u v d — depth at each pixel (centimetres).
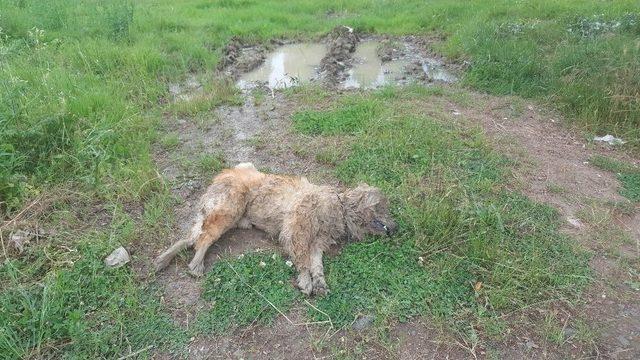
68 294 183
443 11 544
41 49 379
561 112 345
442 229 213
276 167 270
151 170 254
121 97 329
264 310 182
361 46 485
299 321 179
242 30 489
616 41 398
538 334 176
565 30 446
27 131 248
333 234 211
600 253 215
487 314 182
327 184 254
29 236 207
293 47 479
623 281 201
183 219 229
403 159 272
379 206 214
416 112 328
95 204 234
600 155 298
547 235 221
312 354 168
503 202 242
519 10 530
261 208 218
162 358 166
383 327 175
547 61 393
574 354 170
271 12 549
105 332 171
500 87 375
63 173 246
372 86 386
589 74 357
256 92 365
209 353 168
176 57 411
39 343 162
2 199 222
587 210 243
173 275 198
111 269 194
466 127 313
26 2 503
